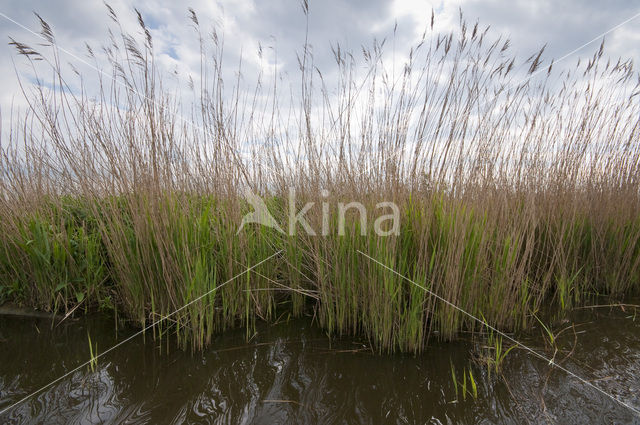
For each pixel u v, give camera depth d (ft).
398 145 8.47
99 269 9.25
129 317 8.75
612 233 10.71
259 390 6.19
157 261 7.75
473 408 5.67
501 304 8.19
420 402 5.86
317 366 6.95
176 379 6.46
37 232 8.93
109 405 5.69
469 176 8.11
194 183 9.33
